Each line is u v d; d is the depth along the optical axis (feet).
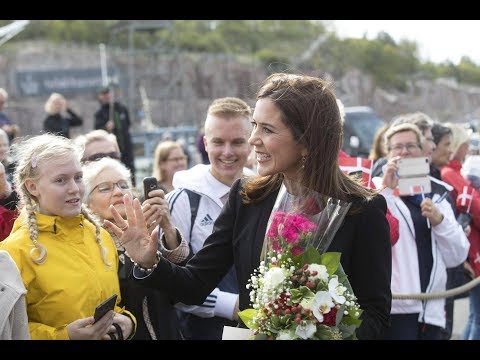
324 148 10.18
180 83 118.21
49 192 11.94
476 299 22.38
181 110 116.47
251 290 10.41
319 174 10.21
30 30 123.44
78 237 12.26
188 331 14.80
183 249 12.65
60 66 118.93
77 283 11.87
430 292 17.80
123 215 14.25
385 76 133.80
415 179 18.03
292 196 10.39
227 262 10.91
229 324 14.62
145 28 92.99
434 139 23.73
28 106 109.29
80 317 11.77
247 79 130.93
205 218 15.06
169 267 10.62
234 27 138.41
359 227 10.16
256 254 10.35
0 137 19.21
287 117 10.11
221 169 15.14
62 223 12.11
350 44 135.74
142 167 65.92
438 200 18.44
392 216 17.16
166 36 126.72
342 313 9.66
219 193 15.14
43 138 12.32
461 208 21.88
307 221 10.02
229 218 10.84
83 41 123.65
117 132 52.26
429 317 17.61
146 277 10.55
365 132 56.39
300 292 9.73
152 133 72.13
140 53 119.03
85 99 112.27
